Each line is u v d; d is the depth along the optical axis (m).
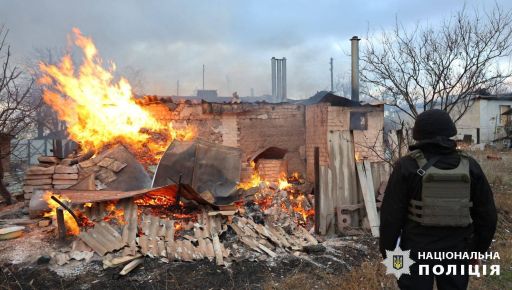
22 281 4.49
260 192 7.77
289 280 4.52
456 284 2.24
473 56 6.30
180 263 5.04
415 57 6.68
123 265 4.85
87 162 7.29
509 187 8.93
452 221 2.13
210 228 5.95
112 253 5.09
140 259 5.00
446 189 2.14
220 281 4.60
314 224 7.08
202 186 6.61
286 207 7.53
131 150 8.65
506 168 11.93
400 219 2.26
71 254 5.05
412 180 2.22
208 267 4.97
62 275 4.65
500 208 7.26
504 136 22.03
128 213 5.86
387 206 2.30
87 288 4.36
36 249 5.29
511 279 4.31
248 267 5.03
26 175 7.06
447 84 6.56
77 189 6.79
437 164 2.18
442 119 2.23
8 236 5.61
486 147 20.91
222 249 5.46
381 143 8.10
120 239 5.35
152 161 8.48
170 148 6.86
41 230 6.04
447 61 6.43
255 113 9.44
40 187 7.04
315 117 9.00
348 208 7.00
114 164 7.22
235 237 5.94
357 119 8.34
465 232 2.21
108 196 6.07
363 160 7.42
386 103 8.03
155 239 5.49
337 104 9.02
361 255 5.59
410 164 2.24
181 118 8.98
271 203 7.53
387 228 2.29
